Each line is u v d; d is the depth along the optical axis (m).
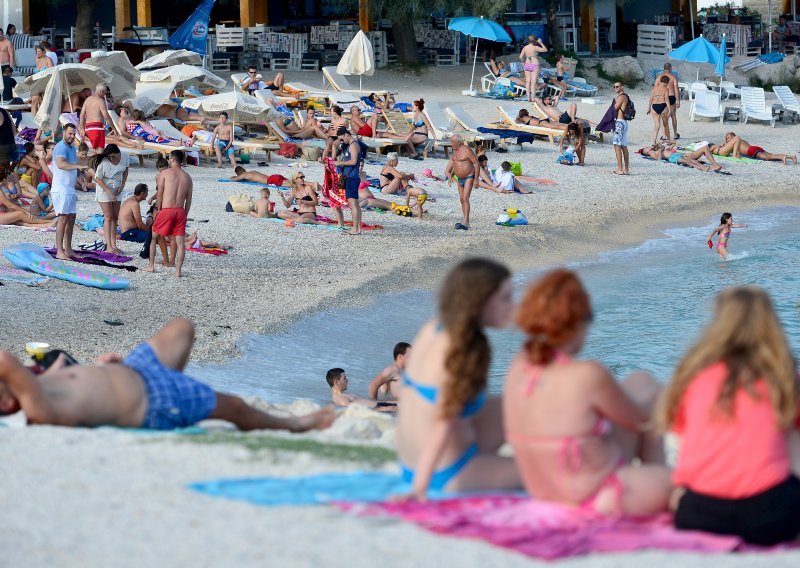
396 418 31.88
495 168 101.69
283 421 26.30
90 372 24.38
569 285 16.92
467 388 17.36
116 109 98.06
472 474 18.55
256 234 74.50
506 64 152.25
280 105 113.00
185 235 64.06
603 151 118.62
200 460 20.95
